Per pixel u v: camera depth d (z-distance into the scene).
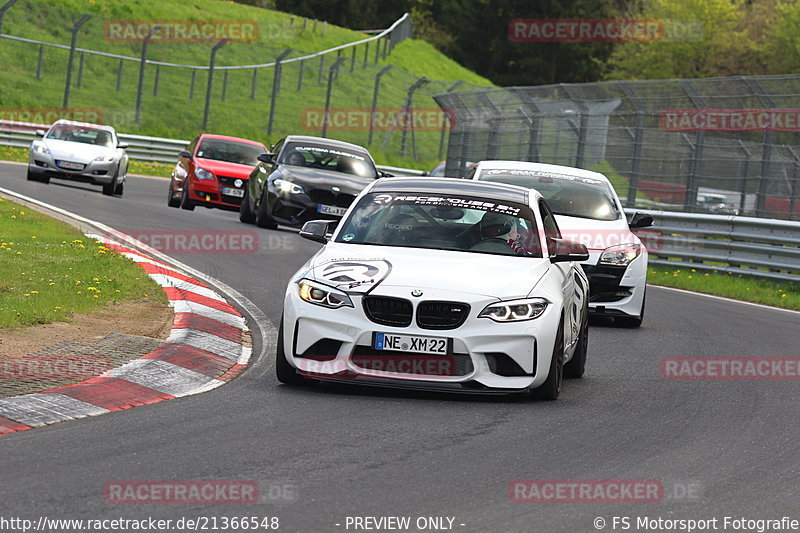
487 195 31.52
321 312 26.56
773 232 67.69
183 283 42.56
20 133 127.62
